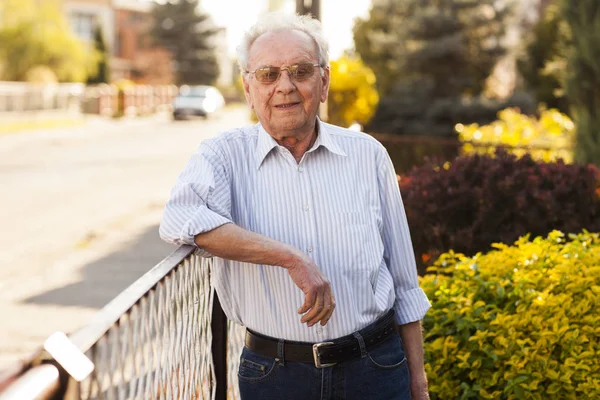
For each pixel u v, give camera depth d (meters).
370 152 2.50
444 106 14.88
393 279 2.61
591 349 3.27
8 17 36.50
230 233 2.18
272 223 2.39
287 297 2.35
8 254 8.30
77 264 7.83
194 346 2.35
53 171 15.98
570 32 7.94
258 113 2.38
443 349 3.31
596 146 7.51
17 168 16.31
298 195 2.39
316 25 2.41
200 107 36.34
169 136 26.53
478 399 3.32
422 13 17.94
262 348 2.42
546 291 3.38
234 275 2.42
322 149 2.42
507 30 19.02
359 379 2.41
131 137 25.66
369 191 2.47
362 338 2.40
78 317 5.98
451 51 17.45
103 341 1.47
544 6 24.25
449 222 4.79
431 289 3.57
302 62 2.31
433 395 3.33
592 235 4.09
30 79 35.59
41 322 5.82
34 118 29.55
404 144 8.38
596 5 7.52
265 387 2.43
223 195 2.34
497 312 3.42
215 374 2.71
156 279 1.81
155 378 1.85
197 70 62.06
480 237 4.71
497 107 15.00
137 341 1.70
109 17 57.34
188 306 2.26
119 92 38.56
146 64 59.53
